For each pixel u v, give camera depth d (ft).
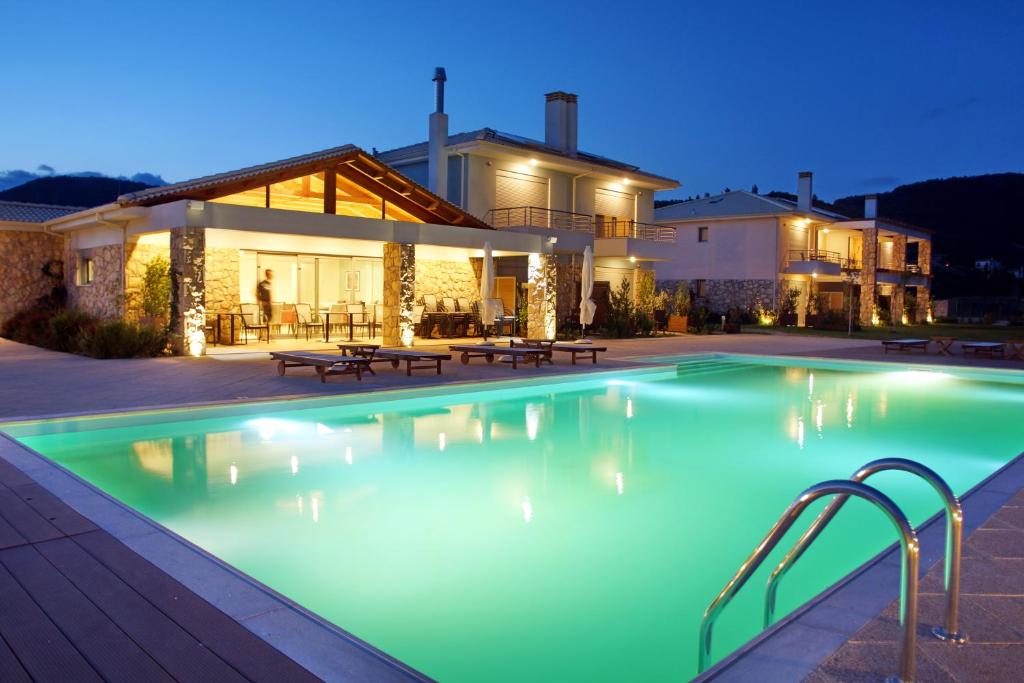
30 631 8.76
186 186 48.44
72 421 24.06
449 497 19.54
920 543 12.52
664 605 12.94
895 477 22.27
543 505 19.02
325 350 48.44
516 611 12.61
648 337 79.10
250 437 26.20
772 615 9.91
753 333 91.09
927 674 8.00
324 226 48.47
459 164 73.61
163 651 8.29
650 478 21.94
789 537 16.75
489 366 44.37
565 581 13.99
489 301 54.24
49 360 41.37
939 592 10.32
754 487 21.04
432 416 31.40
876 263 116.88
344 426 28.76
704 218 116.57
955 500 8.93
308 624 9.09
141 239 50.39
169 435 26.16
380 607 12.73
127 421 25.25
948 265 256.11
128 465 21.97
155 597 9.81
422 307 66.49
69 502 14.28
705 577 14.29
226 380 34.24
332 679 7.75
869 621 9.29
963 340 82.12
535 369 42.91
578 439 27.37
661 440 27.43
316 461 23.03
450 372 40.47
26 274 59.67
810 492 8.13
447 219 62.03
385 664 8.14
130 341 43.09
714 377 46.73
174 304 44.57
